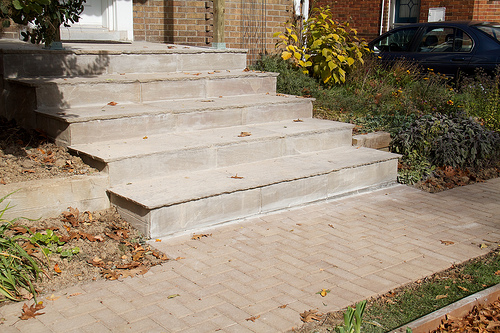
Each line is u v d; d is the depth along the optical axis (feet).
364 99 28.37
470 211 18.53
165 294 11.95
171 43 29.66
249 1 30.76
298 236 15.58
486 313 11.80
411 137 23.07
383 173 20.95
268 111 22.00
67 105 18.52
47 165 15.87
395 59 34.78
